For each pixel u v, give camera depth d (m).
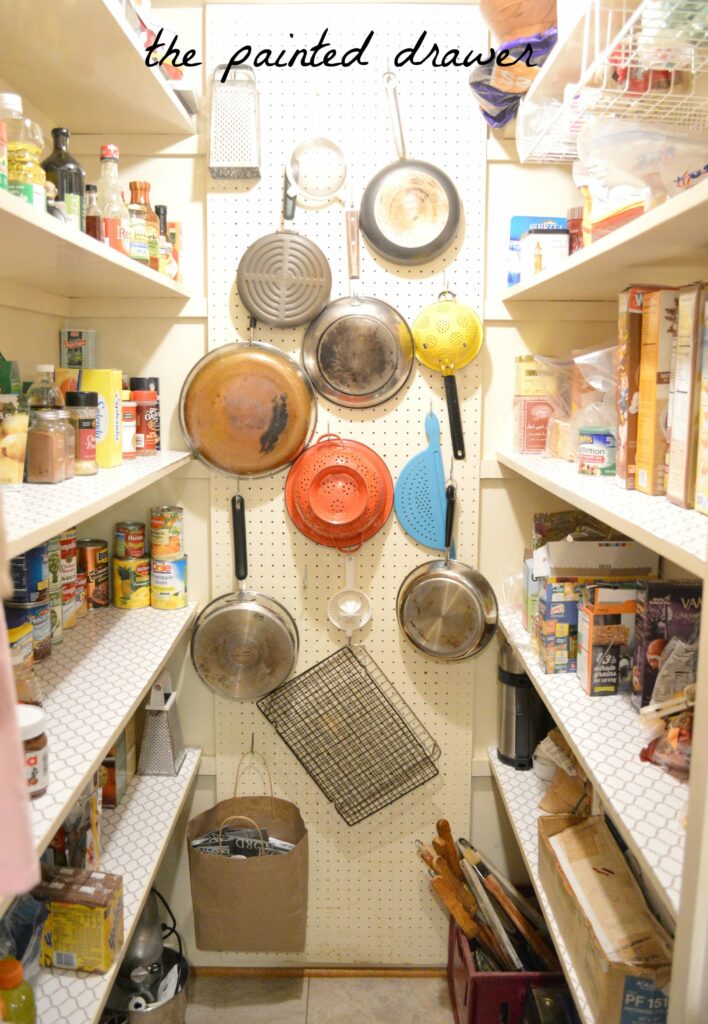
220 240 2.06
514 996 1.78
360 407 2.11
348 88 2.01
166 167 2.08
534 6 1.65
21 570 1.63
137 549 2.10
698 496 1.15
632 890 1.40
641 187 1.34
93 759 1.24
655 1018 1.21
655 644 1.45
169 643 1.81
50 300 1.97
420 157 2.04
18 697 1.37
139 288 1.90
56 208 1.30
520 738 2.12
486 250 2.11
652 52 1.12
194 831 2.16
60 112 1.89
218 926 2.10
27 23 1.41
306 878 2.15
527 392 2.03
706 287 1.14
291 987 2.24
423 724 2.22
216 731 2.23
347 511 2.08
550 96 1.61
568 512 2.08
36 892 1.38
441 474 2.13
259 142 2.01
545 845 1.58
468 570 2.14
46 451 1.40
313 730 2.21
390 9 1.99
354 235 2.04
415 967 2.30
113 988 1.90
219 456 2.08
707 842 0.85
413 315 2.09
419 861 2.27
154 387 2.01
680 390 1.20
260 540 2.16
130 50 1.53
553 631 1.70
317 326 2.05
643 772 1.25
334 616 2.17
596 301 2.10
